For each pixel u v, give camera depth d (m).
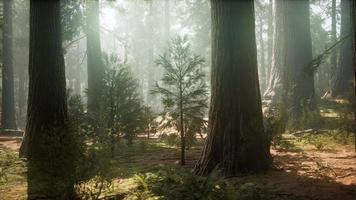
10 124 31.03
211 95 9.35
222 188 6.79
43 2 11.15
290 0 18.36
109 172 7.43
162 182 7.61
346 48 23.11
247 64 9.09
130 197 7.37
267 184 7.32
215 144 9.06
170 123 11.79
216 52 9.25
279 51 18.97
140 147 13.55
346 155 10.43
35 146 10.67
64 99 11.41
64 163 7.15
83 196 7.21
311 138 12.80
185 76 10.88
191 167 10.06
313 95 17.23
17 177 9.61
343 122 9.94
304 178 8.10
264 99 18.95
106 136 8.58
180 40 10.95
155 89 11.26
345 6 24.59
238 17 9.09
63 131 7.40
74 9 21.45
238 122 8.95
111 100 12.81
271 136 9.95
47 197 7.44
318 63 9.26
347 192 7.02
